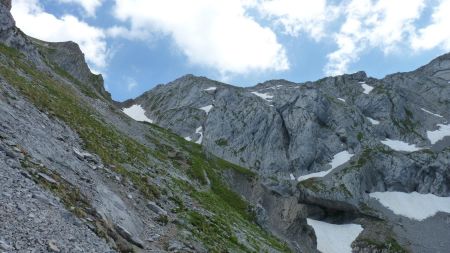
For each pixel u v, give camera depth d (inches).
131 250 741.3
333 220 6663.4
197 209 1499.8
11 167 703.7
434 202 7273.6
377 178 7539.4
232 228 1625.2
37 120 1125.7
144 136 3221.0
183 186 1875.0
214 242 1155.9
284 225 4724.4
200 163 3201.3
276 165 7573.8
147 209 1075.3
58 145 1021.8
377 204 6993.1
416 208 7052.2
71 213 668.7
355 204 6633.9
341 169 7421.3
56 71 3801.7
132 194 1096.2
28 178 704.4
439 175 7652.6
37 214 595.8
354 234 6294.3
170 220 1109.1
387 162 7706.7
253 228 2363.4
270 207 4938.5
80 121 1633.9
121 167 1269.7
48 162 863.1
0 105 997.8
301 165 7687.0
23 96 1318.9
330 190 6737.2
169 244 891.4
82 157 1074.7
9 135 846.5
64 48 6245.1
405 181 7554.1
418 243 6063.0
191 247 960.9
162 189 1406.3
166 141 3767.2
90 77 6215.6
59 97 2102.6
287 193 6560.0
